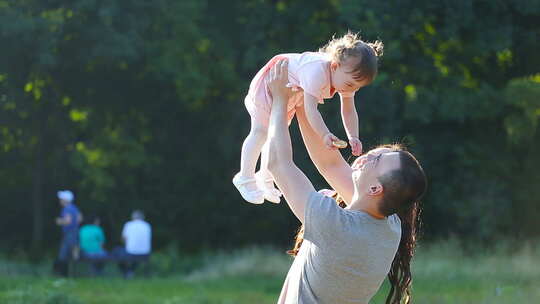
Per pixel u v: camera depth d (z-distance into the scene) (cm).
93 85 3825
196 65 3731
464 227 3800
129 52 3503
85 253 2956
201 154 4125
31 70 3634
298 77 608
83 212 4106
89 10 3484
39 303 1838
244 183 646
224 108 3953
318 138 632
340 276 569
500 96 3703
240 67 3950
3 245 4053
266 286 2469
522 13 3744
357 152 641
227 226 4162
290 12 3738
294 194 580
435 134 3906
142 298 2078
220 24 3884
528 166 3856
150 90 3916
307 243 593
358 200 580
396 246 586
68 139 3956
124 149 3894
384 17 3603
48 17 3481
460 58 3859
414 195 568
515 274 2416
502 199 3772
